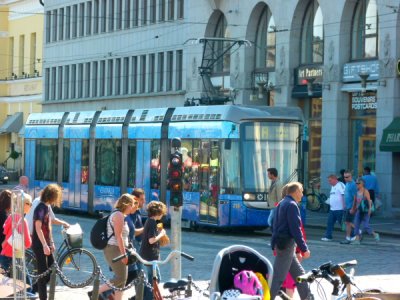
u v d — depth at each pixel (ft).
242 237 167.32
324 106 240.73
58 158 220.23
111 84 344.69
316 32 247.70
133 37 330.54
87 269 101.50
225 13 276.82
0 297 80.28
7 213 96.43
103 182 201.26
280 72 255.09
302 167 169.07
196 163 172.35
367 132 233.14
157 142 182.60
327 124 239.91
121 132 195.11
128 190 192.13
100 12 351.25
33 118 233.76
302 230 88.17
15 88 430.20
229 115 165.78
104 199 200.85
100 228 84.84
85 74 362.33
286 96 253.44
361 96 234.58
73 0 369.71
